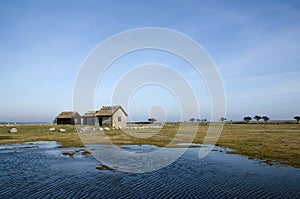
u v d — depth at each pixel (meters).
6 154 29.08
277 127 82.19
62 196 14.67
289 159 25.66
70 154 29.17
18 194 14.95
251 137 47.38
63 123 76.00
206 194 15.14
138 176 19.56
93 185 16.97
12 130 51.94
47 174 19.91
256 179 18.47
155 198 14.41
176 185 17.06
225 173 20.45
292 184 17.14
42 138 44.62
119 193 15.30
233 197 14.59
